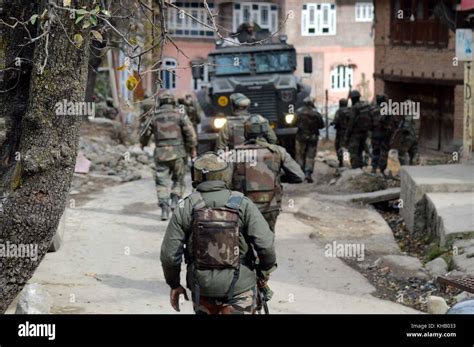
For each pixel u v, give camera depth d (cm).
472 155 2988
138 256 2067
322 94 8444
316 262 2092
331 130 6228
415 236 2466
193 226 1140
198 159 1168
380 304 1725
